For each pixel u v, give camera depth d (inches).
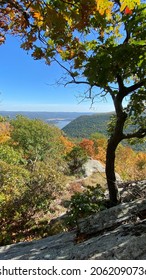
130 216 197.8
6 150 647.1
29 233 353.1
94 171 885.2
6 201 394.9
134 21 149.9
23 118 1333.7
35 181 415.2
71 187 593.3
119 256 127.3
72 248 162.2
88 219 205.5
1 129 1206.9
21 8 118.4
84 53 178.4
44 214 409.4
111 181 301.0
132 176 775.7
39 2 107.9
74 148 911.0
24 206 391.5
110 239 153.9
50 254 159.3
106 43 197.0
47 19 107.6
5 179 434.9
